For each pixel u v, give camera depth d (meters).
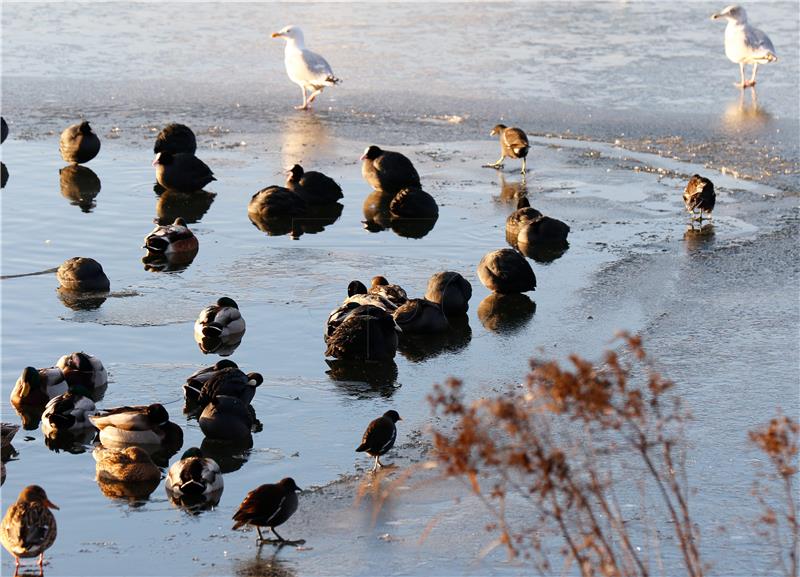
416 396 16.27
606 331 18.62
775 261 21.98
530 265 21.88
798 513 12.61
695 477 13.52
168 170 26.64
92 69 38.41
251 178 28.12
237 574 11.59
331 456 14.44
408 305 18.73
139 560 11.94
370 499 13.23
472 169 28.89
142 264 22.25
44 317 19.31
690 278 21.11
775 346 17.84
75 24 45.06
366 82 36.72
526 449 10.88
